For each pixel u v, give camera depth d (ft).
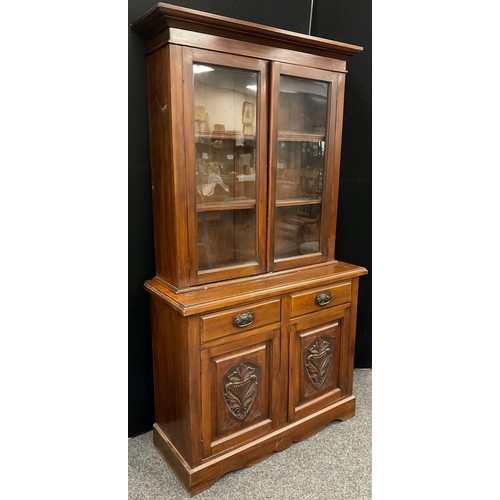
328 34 6.94
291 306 5.50
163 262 5.39
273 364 5.48
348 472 5.44
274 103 5.24
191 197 4.90
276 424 5.69
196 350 4.76
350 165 7.48
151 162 5.32
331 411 6.30
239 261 5.56
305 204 6.01
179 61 4.52
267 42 5.04
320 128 5.95
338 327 6.21
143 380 6.12
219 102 5.03
